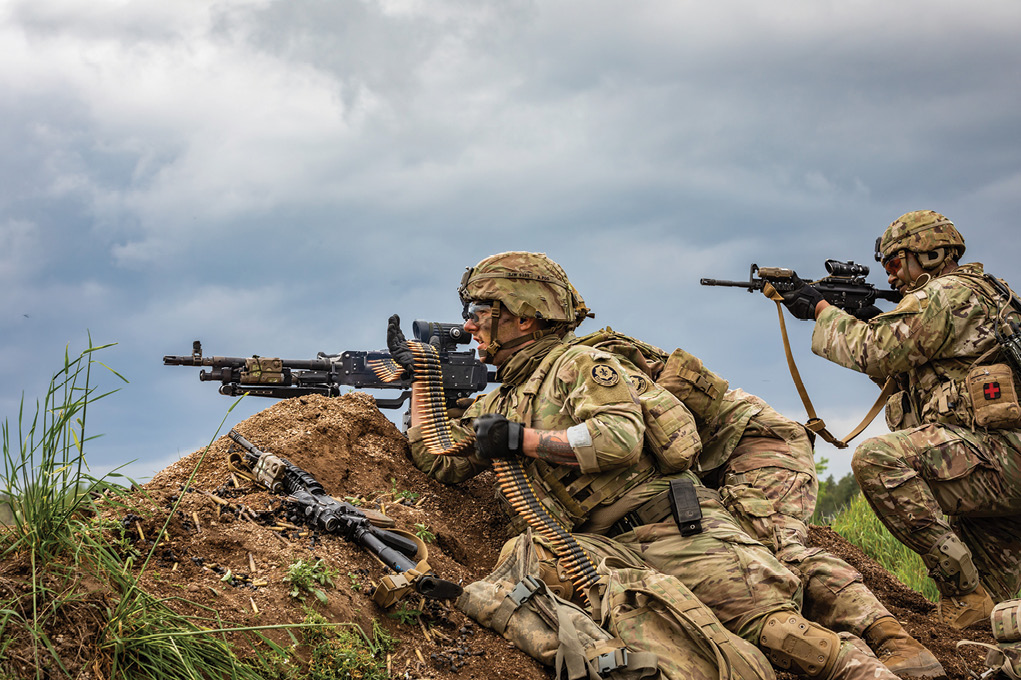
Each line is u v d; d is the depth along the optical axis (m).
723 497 4.38
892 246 5.40
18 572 2.42
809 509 4.39
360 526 3.57
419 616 3.38
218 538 3.20
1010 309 4.82
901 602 5.39
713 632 3.19
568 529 4.05
